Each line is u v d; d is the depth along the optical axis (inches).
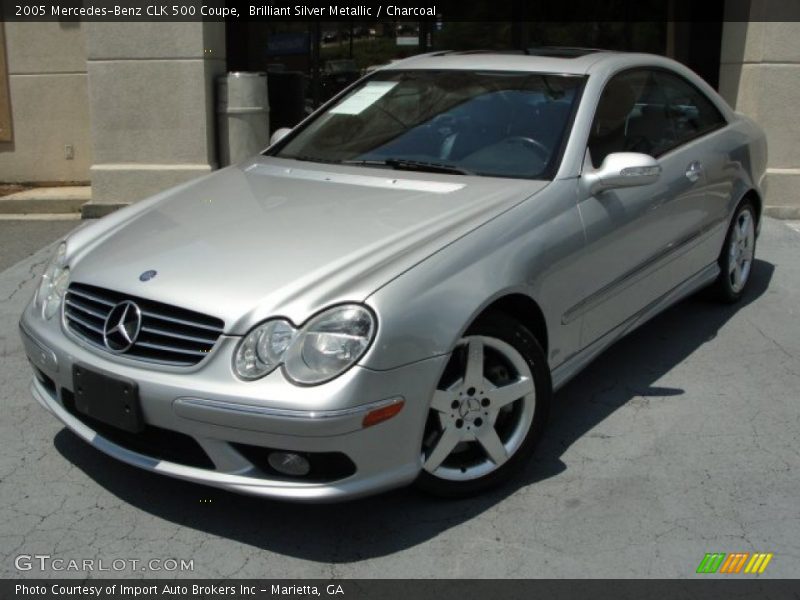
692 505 136.3
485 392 133.4
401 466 122.7
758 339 202.2
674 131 191.8
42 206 324.8
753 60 305.6
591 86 168.9
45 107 351.6
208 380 118.0
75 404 133.2
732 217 210.8
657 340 201.8
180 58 305.4
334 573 121.2
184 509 136.2
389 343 117.3
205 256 132.2
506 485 141.7
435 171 161.8
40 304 145.2
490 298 129.6
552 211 147.3
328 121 190.1
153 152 312.7
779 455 151.2
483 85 177.5
